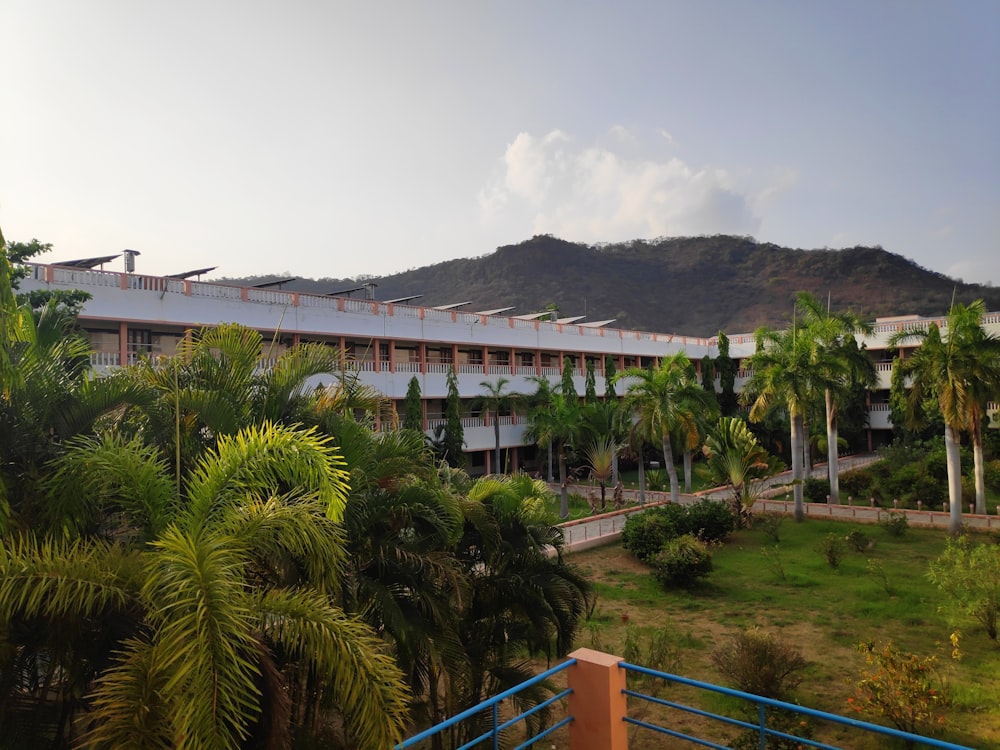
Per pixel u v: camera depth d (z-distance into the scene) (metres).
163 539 4.26
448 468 10.53
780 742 8.84
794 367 27.52
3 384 5.15
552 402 34.31
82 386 6.47
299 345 8.27
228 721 3.82
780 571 19.00
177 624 3.69
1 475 5.23
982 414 26.59
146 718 3.85
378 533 7.19
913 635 13.94
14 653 4.65
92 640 4.74
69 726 5.09
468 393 37.72
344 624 4.40
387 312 33.41
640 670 4.97
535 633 9.04
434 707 7.87
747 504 26.55
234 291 27.20
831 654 13.05
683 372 30.45
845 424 47.06
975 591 13.87
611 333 47.41
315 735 5.35
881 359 50.75
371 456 7.60
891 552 21.47
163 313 24.86
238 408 7.25
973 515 25.64
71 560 4.50
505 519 9.47
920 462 32.91
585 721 5.10
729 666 11.62
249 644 4.16
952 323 23.45
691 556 17.80
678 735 4.91
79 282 22.73
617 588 18.19
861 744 9.53
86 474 5.19
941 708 10.38
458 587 7.14
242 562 4.34
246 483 5.09
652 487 37.56
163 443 6.68
